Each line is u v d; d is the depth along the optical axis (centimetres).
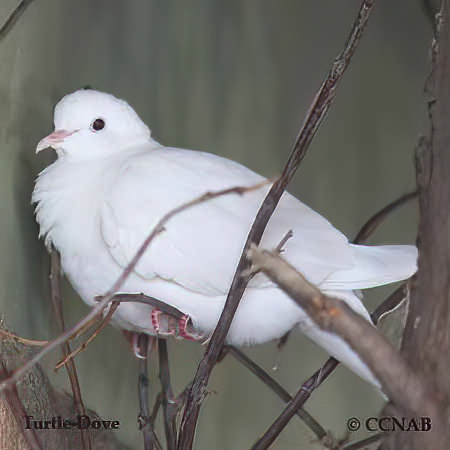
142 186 636
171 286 629
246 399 992
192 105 1014
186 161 663
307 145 412
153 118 989
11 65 808
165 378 612
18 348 602
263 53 1045
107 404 833
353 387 980
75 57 904
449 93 429
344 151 1044
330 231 650
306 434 808
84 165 686
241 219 636
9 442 541
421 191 453
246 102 1034
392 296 609
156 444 619
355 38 393
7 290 742
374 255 638
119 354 855
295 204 672
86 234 649
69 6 894
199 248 621
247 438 981
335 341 590
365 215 1030
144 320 658
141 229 622
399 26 1056
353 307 623
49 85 852
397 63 1055
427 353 415
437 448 381
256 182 666
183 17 1011
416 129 1038
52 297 678
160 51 993
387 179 1036
